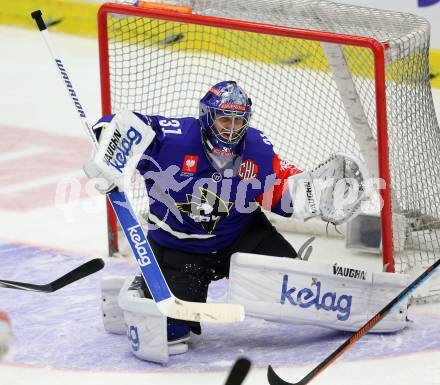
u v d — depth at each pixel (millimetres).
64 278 12219
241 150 13242
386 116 14422
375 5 25719
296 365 12805
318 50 21047
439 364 12805
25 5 32312
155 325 12570
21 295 15281
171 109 18516
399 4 25609
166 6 15938
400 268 15648
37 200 19609
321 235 18250
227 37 20828
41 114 25250
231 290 13555
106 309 13781
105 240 17938
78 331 13984
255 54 21016
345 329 13750
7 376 12406
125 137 12375
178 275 13539
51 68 29094
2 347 7668
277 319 13609
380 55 14109
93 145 12422
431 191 16328
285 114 20797
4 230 18203
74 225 18562
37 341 13578
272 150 13648
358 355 13117
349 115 16125
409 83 15195
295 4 15984
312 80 21297
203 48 22719
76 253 17250
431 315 14703
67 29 31734
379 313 12117
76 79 28078
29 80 28031
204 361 13023
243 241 13953
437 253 16453
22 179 20672
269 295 13547
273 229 14148
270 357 13133
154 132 12570
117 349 13383
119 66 20969
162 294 11727
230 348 13555
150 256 11797
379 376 12383
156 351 12719
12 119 24812
